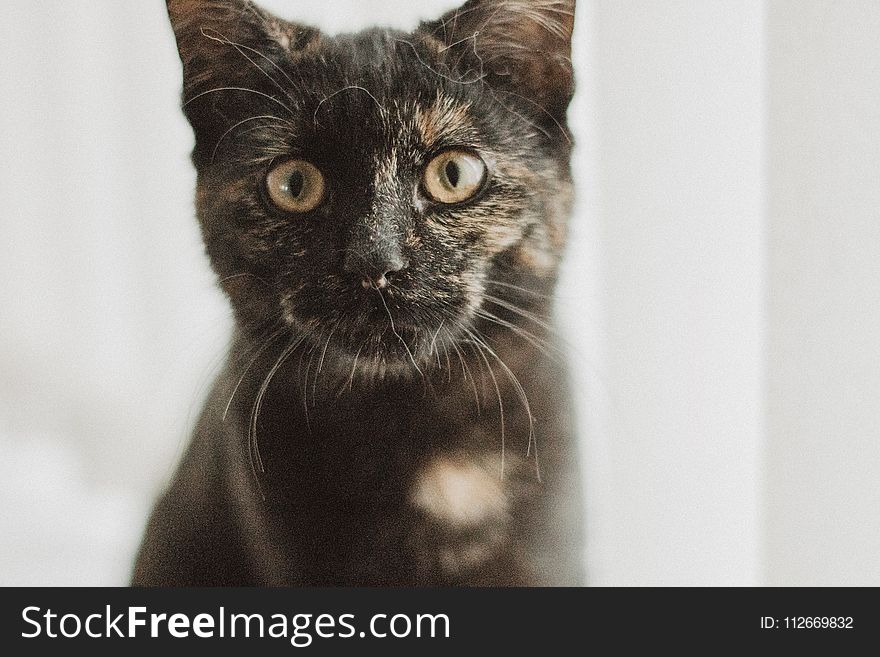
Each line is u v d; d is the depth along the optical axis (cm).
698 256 87
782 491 84
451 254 77
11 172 96
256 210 78
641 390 88
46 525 93
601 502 87
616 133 89
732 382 86
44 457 96
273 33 80
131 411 97
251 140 78
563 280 87
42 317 98
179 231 96
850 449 79
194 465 85
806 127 80
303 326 79
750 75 84
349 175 75
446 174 77
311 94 77
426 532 81
